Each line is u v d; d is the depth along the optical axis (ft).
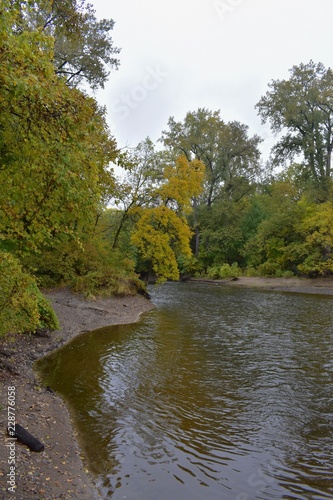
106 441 17.15
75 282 58.03
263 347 34.99
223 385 24.75
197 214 156.04
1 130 13.58
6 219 13.94
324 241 107.45
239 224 155.22
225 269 144.77
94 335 38.88
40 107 12.67
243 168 149.18
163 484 14.14
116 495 13.42
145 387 24.21
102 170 17.75
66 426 18.30
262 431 18.42
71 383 24.52
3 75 10.62
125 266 70.59
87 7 45.55
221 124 137.80
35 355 29.71
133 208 68.44
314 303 72.64
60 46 63.16
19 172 13.83
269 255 135.64
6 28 11.02
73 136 13.47
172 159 72.69
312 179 119.34
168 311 59.26
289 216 124.67
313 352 33.19
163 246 68.44
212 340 37.86
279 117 117.50
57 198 14.30
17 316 20.61
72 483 13.70
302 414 20.39
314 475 14.84
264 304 70.59
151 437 17.66
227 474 14.85
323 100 109.60
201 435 17.94
